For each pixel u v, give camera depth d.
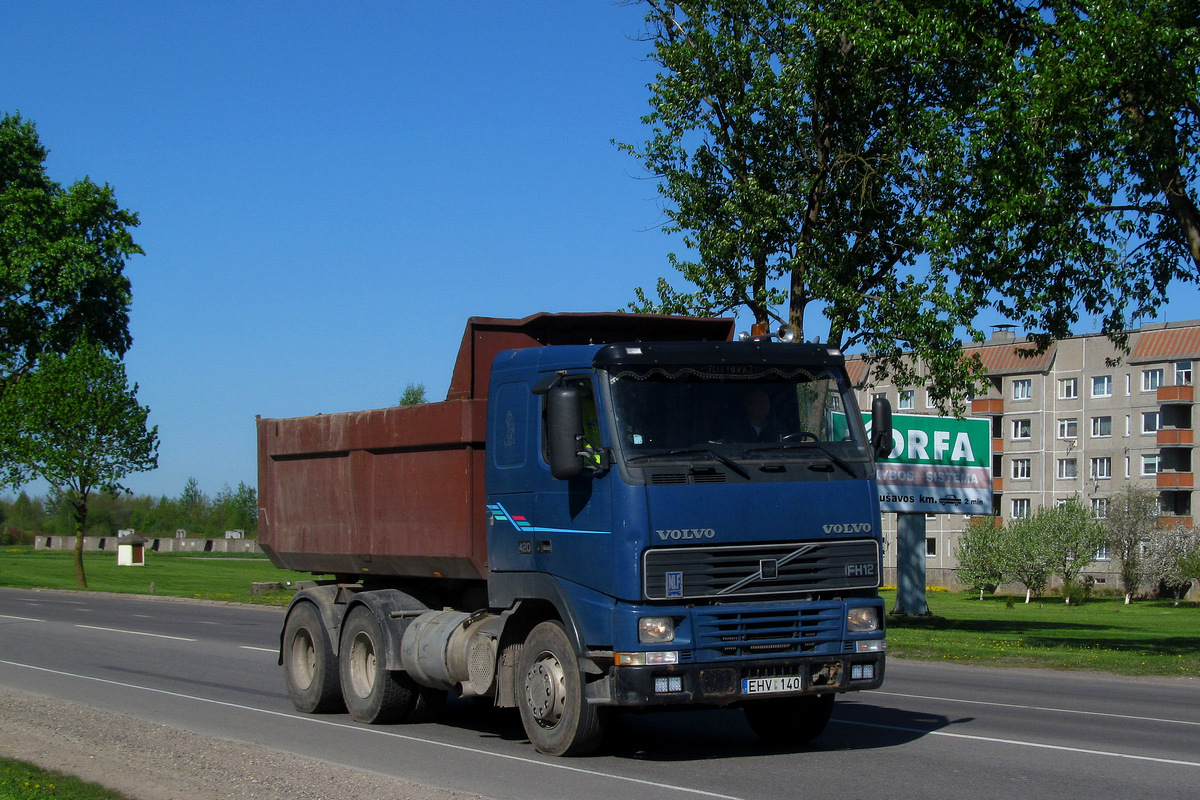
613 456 8.80
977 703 13.22
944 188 23.50
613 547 8.73
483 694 10.21
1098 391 81.62
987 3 19.41
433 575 11.32
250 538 119.12
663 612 8.62
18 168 49.59
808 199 26.12
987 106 19.11
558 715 9.40
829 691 9.00
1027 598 67.81
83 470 42.75
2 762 9.23
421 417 11.26
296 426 13.38
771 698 8.84
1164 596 70.81
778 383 9.38
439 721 12.06
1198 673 16.59
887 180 25.33
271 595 40.03
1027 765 9.05
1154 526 68.19
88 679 15.69
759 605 8.84
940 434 33.19
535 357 9.88
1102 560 77.50
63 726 10.97
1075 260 19.36
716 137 26.14
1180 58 16.52
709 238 26.00
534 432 9.78
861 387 26.11
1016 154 18.03
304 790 7.79
